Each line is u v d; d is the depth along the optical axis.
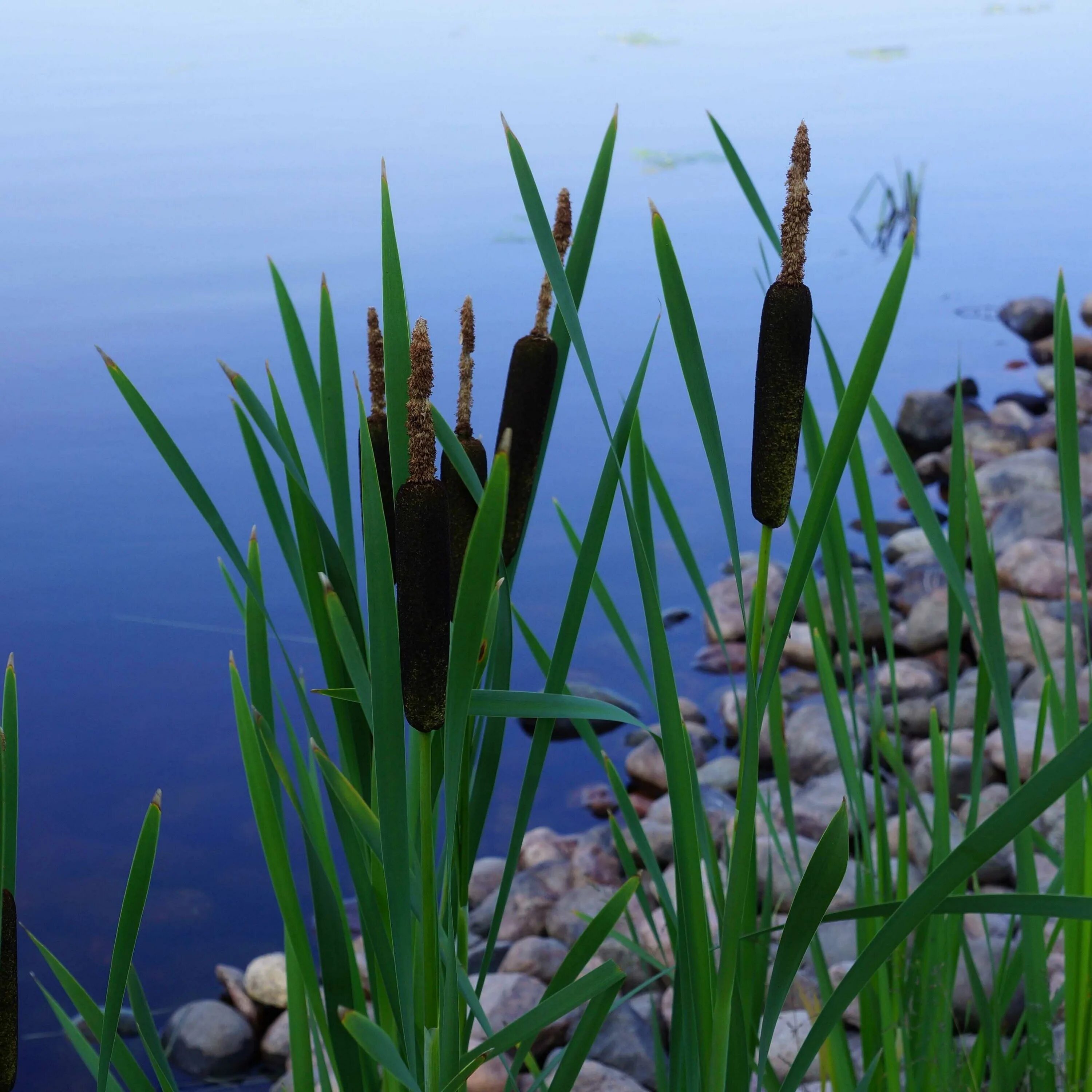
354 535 1.25
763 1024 1.19
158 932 3.66
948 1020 1.78
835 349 8.84
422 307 8.43
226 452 6.89
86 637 5.23
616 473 1.18
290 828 3.82
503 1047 1.15
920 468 7.36
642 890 1.63
